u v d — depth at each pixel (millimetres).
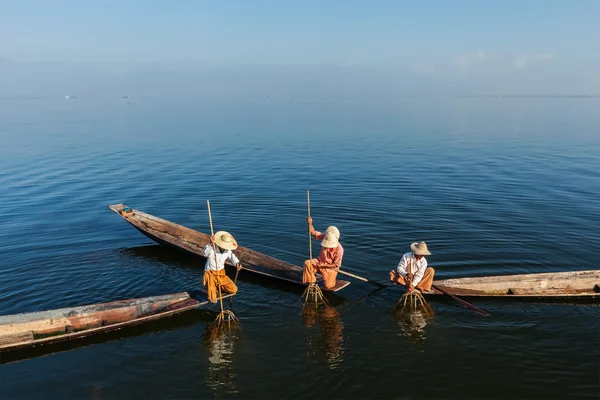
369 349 9531
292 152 36375
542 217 17703
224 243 10844
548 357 9188
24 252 14766
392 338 9930
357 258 14109
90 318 10148
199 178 26359
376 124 64250
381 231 16469
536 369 8828
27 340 9492
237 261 11336
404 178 25719
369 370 8859
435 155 33969
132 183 25000
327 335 10078
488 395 8141
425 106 139875
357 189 23250
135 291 12227
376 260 13953
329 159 32750
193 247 15039
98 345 9766
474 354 9312
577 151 35344
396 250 14688
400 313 10992
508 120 72188
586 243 14836
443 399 8055
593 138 44469
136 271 13469
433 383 8461
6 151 36062
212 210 19766
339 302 11586
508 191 22141
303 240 15938
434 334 10062
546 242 14977
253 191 23125
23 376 8742
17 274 13047
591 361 9047
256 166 30125
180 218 18641
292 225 17562
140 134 50000
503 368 8867
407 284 11180
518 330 10164
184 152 36312
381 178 25859
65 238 16172
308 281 11664
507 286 11648
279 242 15766
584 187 22703
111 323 10203
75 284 12523
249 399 8109
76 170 28562
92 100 198875
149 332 10266
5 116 80750
